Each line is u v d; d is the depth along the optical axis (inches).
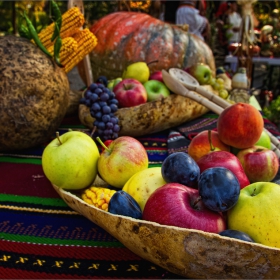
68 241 24.7
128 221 19.6
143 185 24.8
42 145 46.2
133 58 67.0
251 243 17.4
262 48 141.9
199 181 20.7
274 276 18.3
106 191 26.6
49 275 21.1
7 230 25.9
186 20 111.9
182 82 50.3
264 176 29.9
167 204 20.2
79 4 56.1
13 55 39.1
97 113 43.3
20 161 40.6
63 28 47.0
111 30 69.1
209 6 165.2
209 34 121.6
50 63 41.7
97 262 22.4
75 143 28.5
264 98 141.1
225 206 19.6
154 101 45.9
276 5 175.9
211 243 17.7
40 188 33.4
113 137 43.6
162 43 67.3
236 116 30.9
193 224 19.5
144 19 70.7
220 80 63.1
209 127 50.9
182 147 42.9
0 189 33.0
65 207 29.8
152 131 48.4
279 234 19.8
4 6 148.9
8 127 38.9
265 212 20.1
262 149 31.4
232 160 26.0
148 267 22.1
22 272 21.3
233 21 153.9
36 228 26.3
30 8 142.1
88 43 49.1
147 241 19.2
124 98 46.7
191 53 69.6
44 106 40.3
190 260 18.5
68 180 28.3
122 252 23.5
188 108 49.8
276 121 107.9
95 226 26.8
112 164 27.9
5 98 37.9
